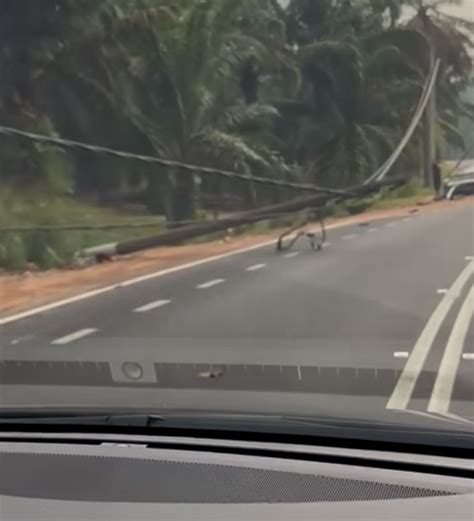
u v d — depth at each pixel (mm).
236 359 8070
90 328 9922
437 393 7004
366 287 10852
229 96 15250
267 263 12812
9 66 16672
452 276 11164
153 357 8273
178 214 14836
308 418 4207
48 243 14703
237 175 14625
